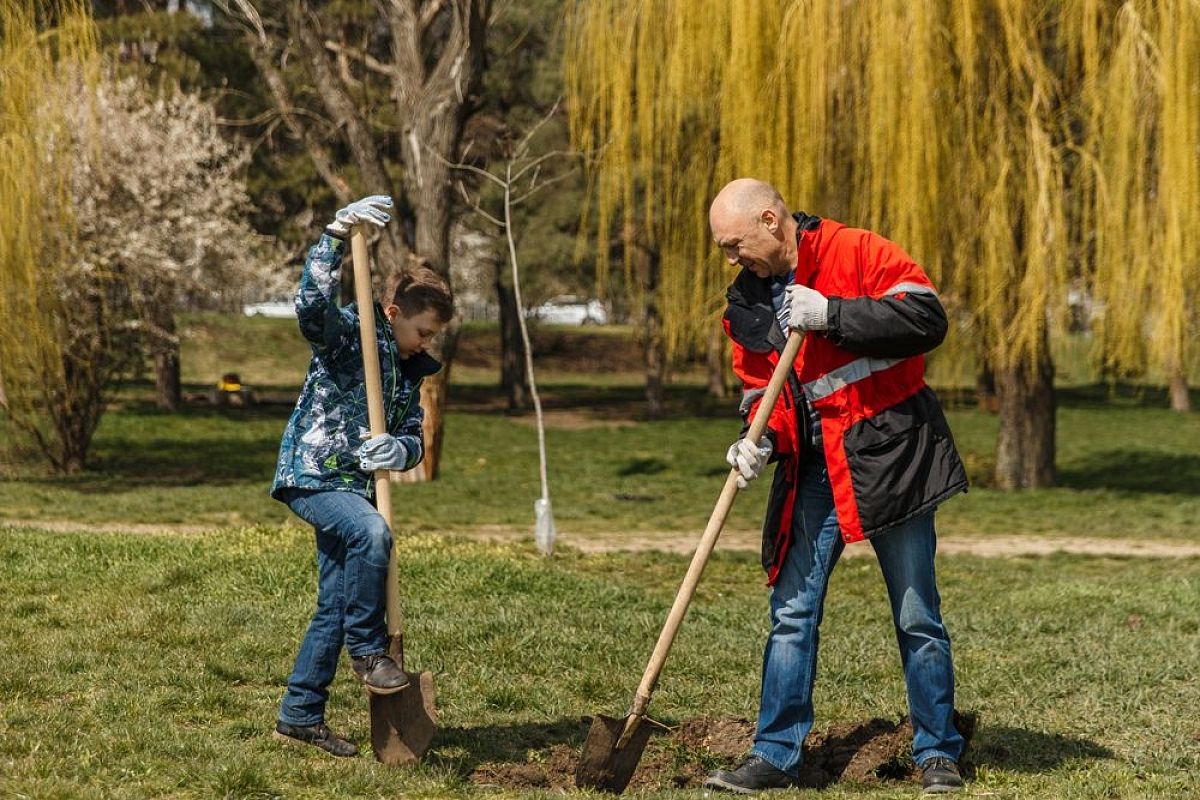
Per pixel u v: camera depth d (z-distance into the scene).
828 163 18.30
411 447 5.04
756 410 5.05
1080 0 18.41
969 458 30.06
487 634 7.64
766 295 5.02
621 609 9.36
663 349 40.94
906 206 17.52
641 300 29.66
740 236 4.86
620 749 4.85
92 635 7.14
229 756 4.91
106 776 4.66
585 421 42.12
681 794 4.73
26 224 19.14
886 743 5.41
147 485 22.05
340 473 5.00
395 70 22.34
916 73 17.31
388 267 21.67
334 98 21.58
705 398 52.03
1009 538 17.55
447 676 6.69
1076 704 6.59
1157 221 17.92
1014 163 18.78
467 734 5.59
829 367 4.85
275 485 5.04
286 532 11.80
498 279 39.03
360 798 4.61
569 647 7.45
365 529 4.87
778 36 18.03
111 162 25.41
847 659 7.58
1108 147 18.09
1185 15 17.45
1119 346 18.31
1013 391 24.06
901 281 4.79
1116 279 18.11
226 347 54.22
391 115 34.56
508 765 5.13
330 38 28.73
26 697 5.78
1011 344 19.47
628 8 19.91
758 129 18.09
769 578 5.10
